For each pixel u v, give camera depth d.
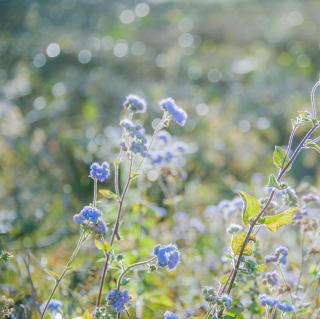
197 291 4.57
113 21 15.67
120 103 10.19
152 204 5.32
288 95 11.12
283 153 3.28
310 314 3.84
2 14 14.19
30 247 5.48
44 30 14.37
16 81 10.96
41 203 6.63
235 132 9.08
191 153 7.77
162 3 16.84
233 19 16.12
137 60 12.88
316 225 4.03
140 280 4.11
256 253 4.03
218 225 5.46
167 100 3.64
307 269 4.53
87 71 12.26
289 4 17.27
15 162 7.75
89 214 3.25
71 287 4.29
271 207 3.67
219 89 12.13
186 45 15.06
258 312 3.93
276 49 15.20
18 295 4.07
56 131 8.12
